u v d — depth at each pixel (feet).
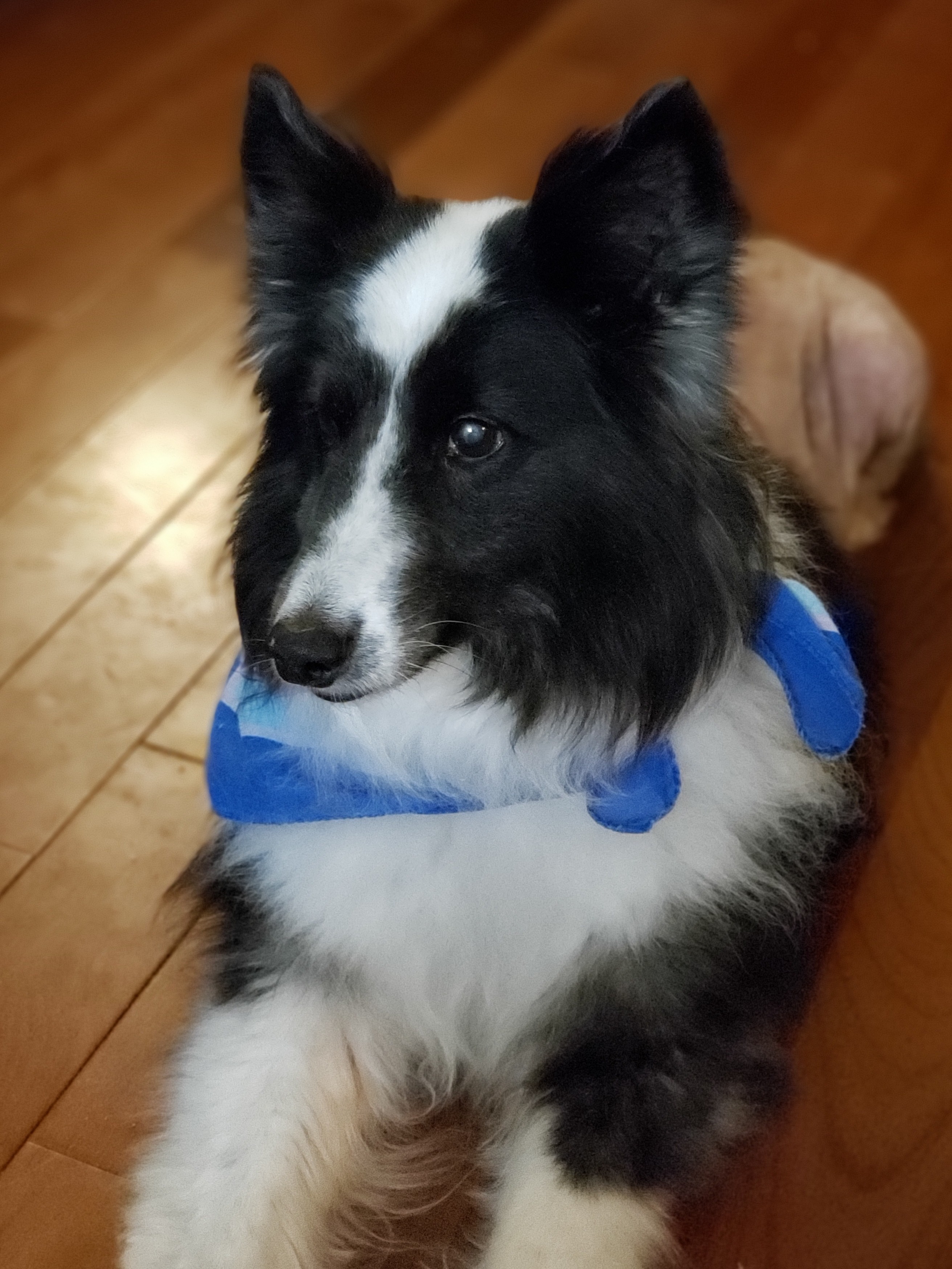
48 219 4.01
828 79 4.64
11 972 2.29
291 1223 1.85
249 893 2.06
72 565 2.98
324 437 1.91
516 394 1.82
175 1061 2.00
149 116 4.44
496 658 1.91
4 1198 2.02
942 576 2.94
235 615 2.85
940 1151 2.05
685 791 1.98
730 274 1.81
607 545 1.85
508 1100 2.03
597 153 1.73
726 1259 1.95
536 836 1.97
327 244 1.95
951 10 4.98
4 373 3.46
